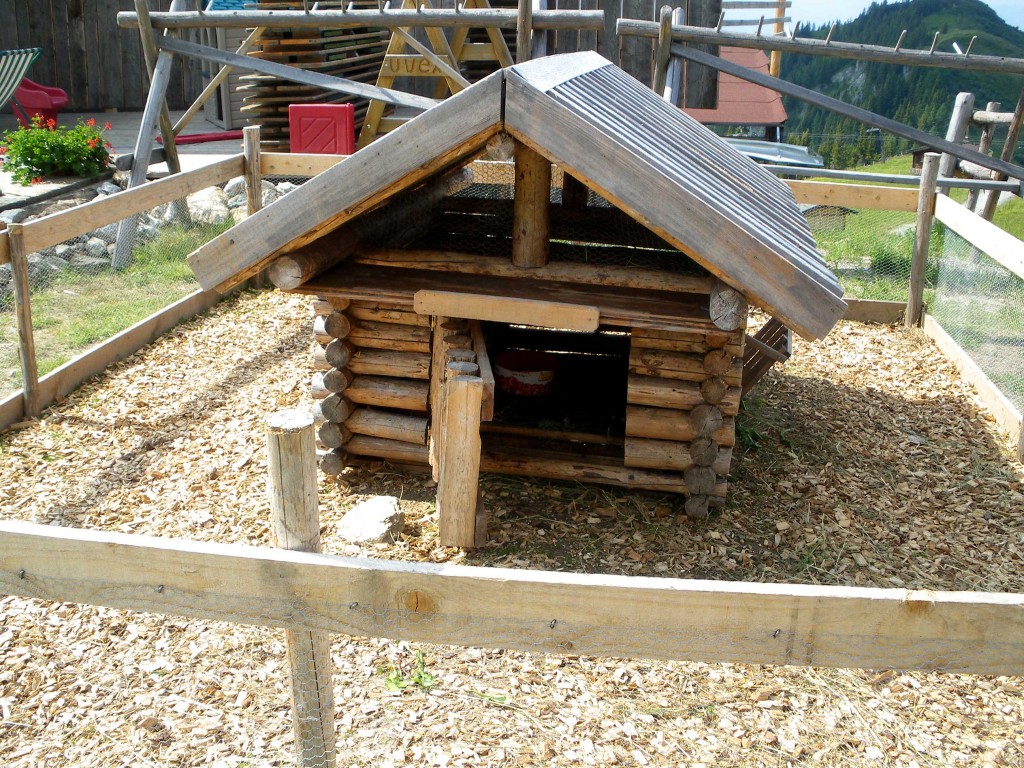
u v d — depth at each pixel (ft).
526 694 13.24
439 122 13.00
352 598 8.69
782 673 13.87
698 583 8.28
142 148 34.17
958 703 13.42
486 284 16.49
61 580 9.02
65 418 21.74
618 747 12.30
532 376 20.27
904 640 8.20
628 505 18.34
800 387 25.12
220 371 24.85
